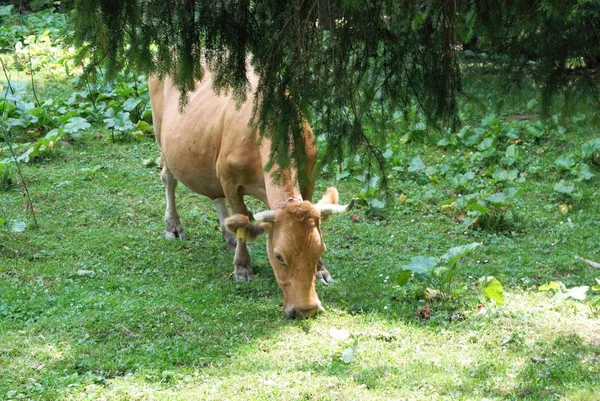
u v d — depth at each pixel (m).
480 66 6.98
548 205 11.20
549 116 7.01
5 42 19.86
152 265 9.12
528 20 6.51
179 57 5.89
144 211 11.10
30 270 8.86
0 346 6.98
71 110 15.02
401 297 8.16
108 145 13.99
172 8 5.75
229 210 10.17
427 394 6.08
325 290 8.36
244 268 8.73
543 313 7.70
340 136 6.41
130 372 6.58
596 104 6.96
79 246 9.64
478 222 10.47
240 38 6.00
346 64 6.26
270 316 7.70
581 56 6.70
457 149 13.73
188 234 10.27
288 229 7.30
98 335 7.29
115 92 15.41
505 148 13.62
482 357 6.79
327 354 6.88
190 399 6.05
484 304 7.92
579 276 8.80
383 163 6.75
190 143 8.88
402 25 6.44
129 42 5.77
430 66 6.61
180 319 7.61
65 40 5.82
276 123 6.07
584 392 6.00
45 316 7.69
